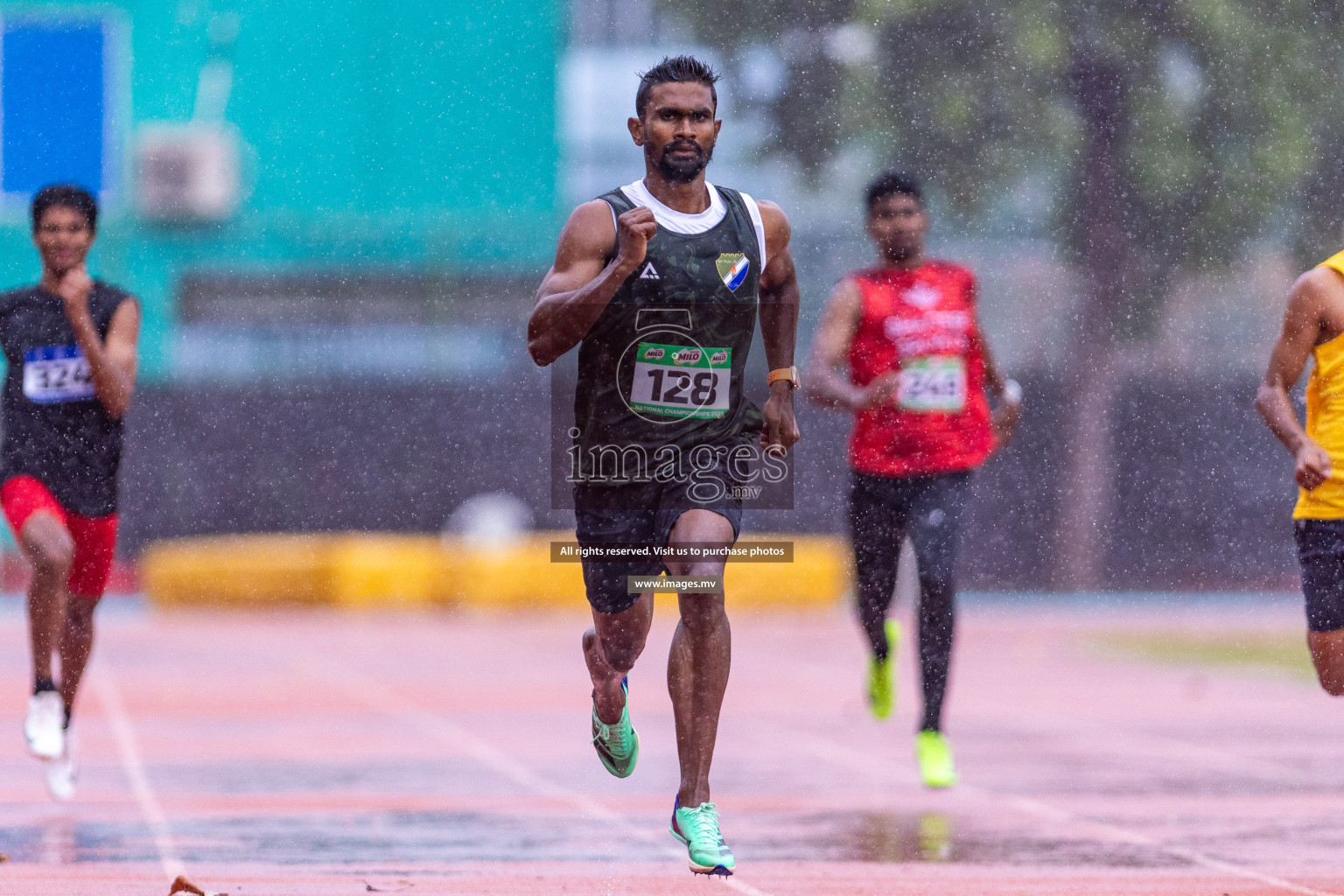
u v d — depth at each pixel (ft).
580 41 143.23
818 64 120.37
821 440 143.13
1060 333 159.02
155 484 176.45
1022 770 60.39
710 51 116.88
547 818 47.50
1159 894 36.01
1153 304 150.71
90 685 94.84
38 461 47.78
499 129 155.53
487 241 167.02
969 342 56.49
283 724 75.36
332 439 172.86
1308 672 106.93
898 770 59.93
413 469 173.37
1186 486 166.40
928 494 55.52
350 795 52.31
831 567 170.50
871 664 59.67
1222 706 86.38
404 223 167.94
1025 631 147.02
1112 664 113.70
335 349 171.73
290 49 157.38
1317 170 129.18
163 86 170.40
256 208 171.73
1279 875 38.81
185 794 52.44
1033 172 131.85
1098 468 165.48
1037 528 167.73
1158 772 60.03
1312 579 43.78
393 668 108.37
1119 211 138.41
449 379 171.42
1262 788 55.83
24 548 47.11
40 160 172.55
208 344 174.19
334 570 172.76
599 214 34.94
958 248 146.51
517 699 87.66
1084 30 125.59
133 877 37.45
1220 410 165.27
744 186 132.87
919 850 42.29
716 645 35.58
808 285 136.05
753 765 61.41
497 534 172.65
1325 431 43.83
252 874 37.88
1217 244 135.85
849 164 125.70
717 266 34.99
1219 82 127.34
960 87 122.83
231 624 155.43
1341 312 43.14
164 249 174.19
